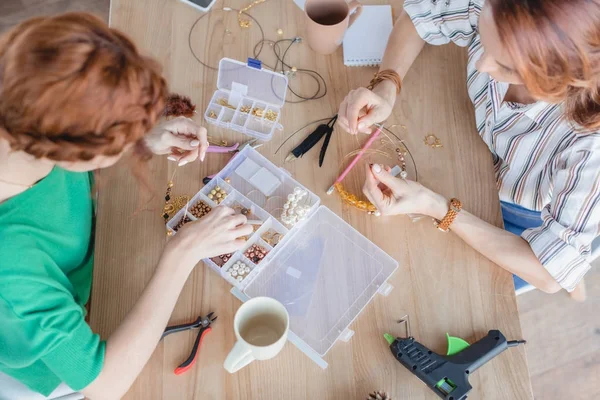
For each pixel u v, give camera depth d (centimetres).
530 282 106
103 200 104
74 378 82
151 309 87
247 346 82
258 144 112
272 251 101
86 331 83
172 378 90
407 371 93
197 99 115
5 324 77
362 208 106
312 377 92
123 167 106
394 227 105
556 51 75
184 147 103
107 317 95
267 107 115
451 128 115
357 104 108
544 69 78
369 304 98
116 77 62
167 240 101
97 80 60
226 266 99
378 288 99
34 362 85
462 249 104
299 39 122
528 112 105
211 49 120
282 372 92
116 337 85
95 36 63
